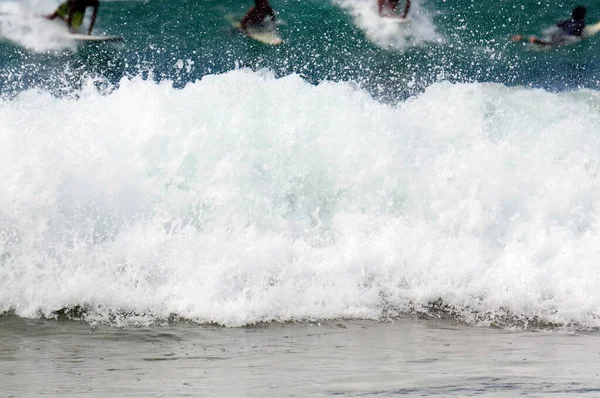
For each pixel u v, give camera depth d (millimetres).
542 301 21172
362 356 16625
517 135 26391
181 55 59000
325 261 21828
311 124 25453
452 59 59469
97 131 24656
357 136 25312
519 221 24109
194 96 25781
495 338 18656
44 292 20406
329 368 15438
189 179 24281
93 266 21156
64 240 21797
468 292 21391
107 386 13961
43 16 58438
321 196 24516
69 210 22453
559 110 27578
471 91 27812
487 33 62938
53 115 25094
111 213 22766
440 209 24203
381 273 21797
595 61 62062
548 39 62031
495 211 24203
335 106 25953
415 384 14039
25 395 13336
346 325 19547
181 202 23781
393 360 16219
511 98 27719
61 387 13898
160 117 24984
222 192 23969
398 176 24641
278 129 25266
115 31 59500
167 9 62281
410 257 22359
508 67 60250
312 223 24062
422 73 58438
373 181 24609
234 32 60469
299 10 62969
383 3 62312
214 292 20391
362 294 21031
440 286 21484
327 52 59375
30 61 56312
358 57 59875
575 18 62969
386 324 19703
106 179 23234
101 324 19281
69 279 20734
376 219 24000
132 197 23312
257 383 14133
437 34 61531
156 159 24484
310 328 19219
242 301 20141
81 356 16609
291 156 24828
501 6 65250
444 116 26734
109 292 20453
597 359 16516
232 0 62156
